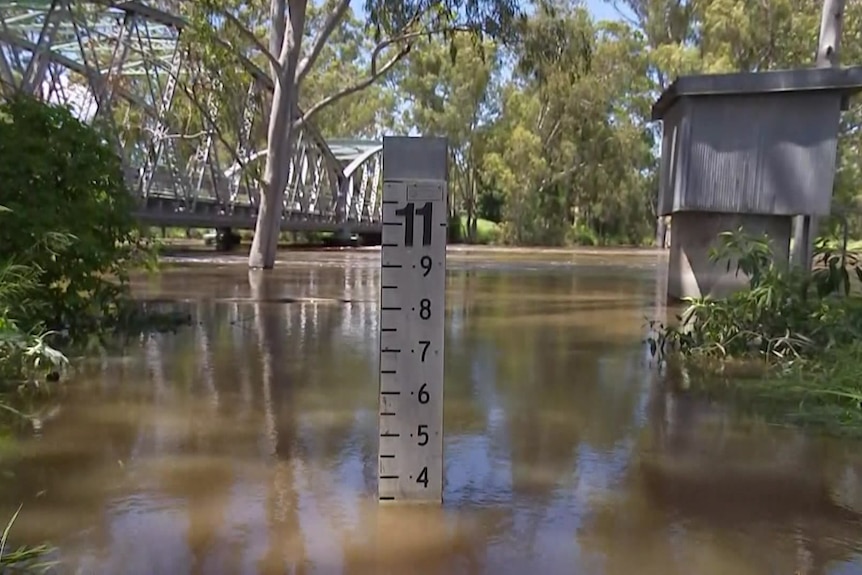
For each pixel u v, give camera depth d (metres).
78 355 4.76
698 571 1.95
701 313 5.29
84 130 5.83
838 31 8.20
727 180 7.03
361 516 2.27
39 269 4.90
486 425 3.29
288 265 14.83
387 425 2.38
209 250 21.14
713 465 2.79
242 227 21.77
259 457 2.82
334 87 27.81
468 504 2.38
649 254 24.59
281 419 3.34
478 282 11.39
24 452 2.84
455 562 1.97
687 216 7.90
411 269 2.38
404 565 1.95
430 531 2.17
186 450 2.89
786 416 3.48
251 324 6.29
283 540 2.09
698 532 2.19
